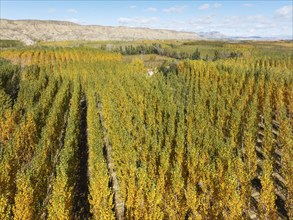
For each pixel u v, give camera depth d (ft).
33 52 443.32
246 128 125.39
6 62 339.36
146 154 107.04
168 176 89.66
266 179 76.48
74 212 92.79
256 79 216.33
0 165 84.94
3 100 159.74
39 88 208.74
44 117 142.61
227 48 635.66
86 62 400.47
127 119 140.87
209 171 84.94
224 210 76.54
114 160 110.22
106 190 74.49
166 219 80.74
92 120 137.08
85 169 120.06
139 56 637.30
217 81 235.20
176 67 345.92
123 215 90.58
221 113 143.54
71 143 108.58
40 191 83.92
